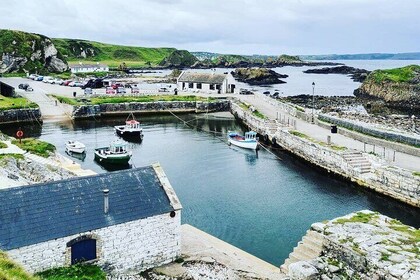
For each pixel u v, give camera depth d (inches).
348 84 6722.4
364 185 1656.0
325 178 1814.7
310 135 2192.4
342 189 1674.5
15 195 854.5
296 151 2155.5
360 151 1806.1
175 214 954.1
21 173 1381.6
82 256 854.5
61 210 863.1
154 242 933.8
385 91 4591.5
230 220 1360.7
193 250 1038.4
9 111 2920.8
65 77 5536.4
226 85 4244.6
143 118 3353.8
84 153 2185.0
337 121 2357.3
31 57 5792.3
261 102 3560.5
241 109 3211.1
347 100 4345.5
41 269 809.5
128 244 900.0
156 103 3567.9
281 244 1195.9
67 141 2363.4
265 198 1565.0
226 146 2399.1
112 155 1989.4
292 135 2199.8
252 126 2819.9
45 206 859.4
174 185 1704.0
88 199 904.3
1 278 595.5
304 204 1508.4
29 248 791.1
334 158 1825.8
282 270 909.8
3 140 1851.6
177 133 2780.5
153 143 2465.6
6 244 773.9
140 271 920.3
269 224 1332.4
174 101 3624.5
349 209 1464.1
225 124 3139.8
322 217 1391.5
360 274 708.7
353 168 1706.4
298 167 1985.7
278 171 1918.1
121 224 884.6
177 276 898.1
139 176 1000.9
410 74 4840.1
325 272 725.3
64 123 3053.6
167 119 3324.3
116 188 949.8
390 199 1550.2
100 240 865.5
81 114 3228.3
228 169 1941.4
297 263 747.4
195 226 1310.3
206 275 903.1
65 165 1743.4
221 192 1627.7
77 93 3902.6
